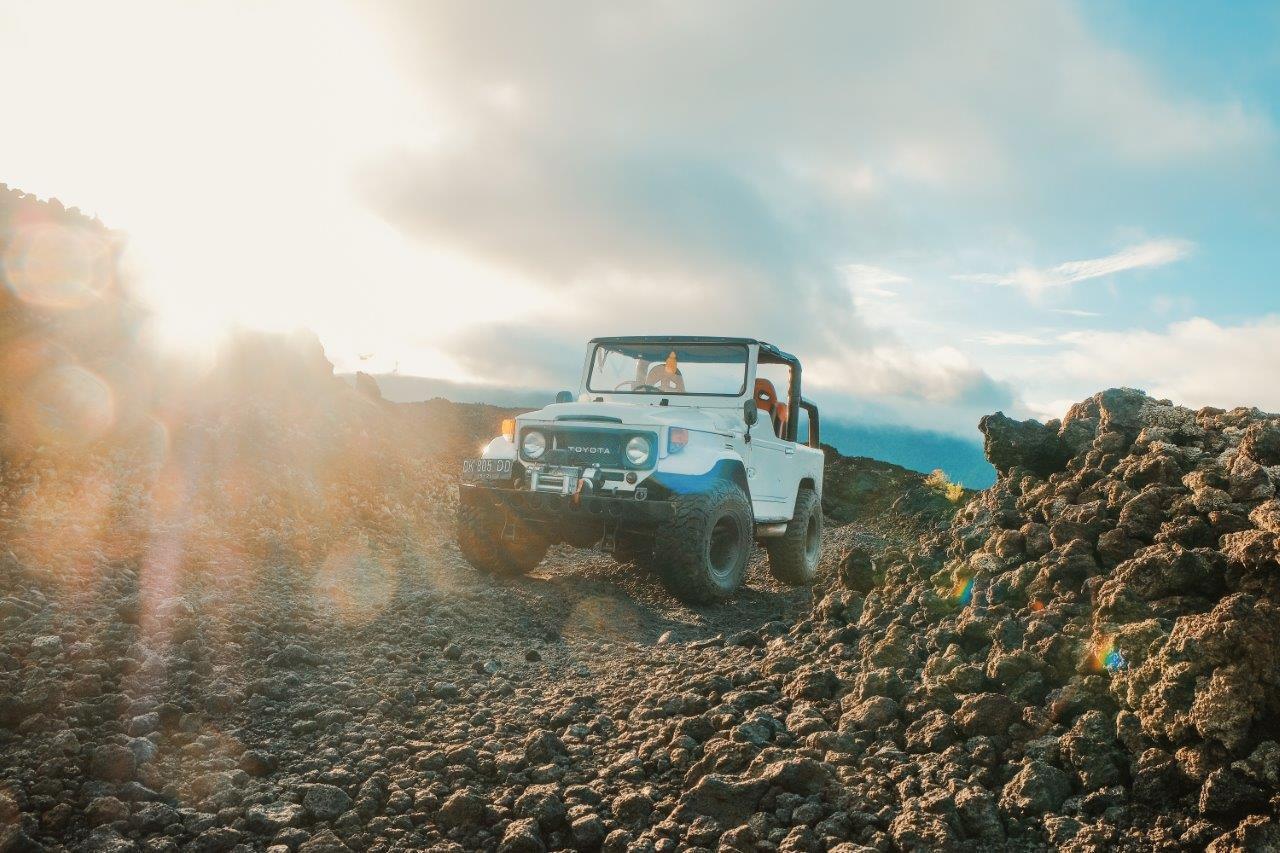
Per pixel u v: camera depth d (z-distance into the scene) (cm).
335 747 321
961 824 263
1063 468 572
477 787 296
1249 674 264
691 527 612
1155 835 249
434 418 1442
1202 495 402
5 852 235
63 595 432
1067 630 351
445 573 688
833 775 292
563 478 643
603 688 405
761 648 468
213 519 666
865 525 1243
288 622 458
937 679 346
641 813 277
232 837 252
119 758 278
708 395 729
